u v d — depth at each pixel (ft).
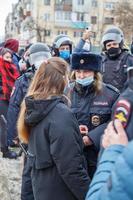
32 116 10.77
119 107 6.67
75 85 13.47
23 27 227.40
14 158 23.85
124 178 4.98
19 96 18.20
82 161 10.71
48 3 224.94
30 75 17.79
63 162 10.41
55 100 10.73
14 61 26.37
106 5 226.58
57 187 10.75
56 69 10.89
